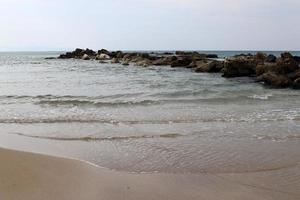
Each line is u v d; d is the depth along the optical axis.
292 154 8.56
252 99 17.89
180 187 6.30
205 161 7.95
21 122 11.86
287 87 24.14
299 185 6.50
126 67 46.38
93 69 43.53
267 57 34.81
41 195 5.55
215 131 10.95
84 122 11.95
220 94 19.78
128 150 8.77
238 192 6.12
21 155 7.15
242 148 9.09
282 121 12.54
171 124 11.82
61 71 40.44
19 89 22.00
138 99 17.48
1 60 78.50
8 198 5.33
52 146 9.01
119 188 6.12
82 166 7.17
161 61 49.12
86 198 5.60
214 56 59.88
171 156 8.31
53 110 14.22
